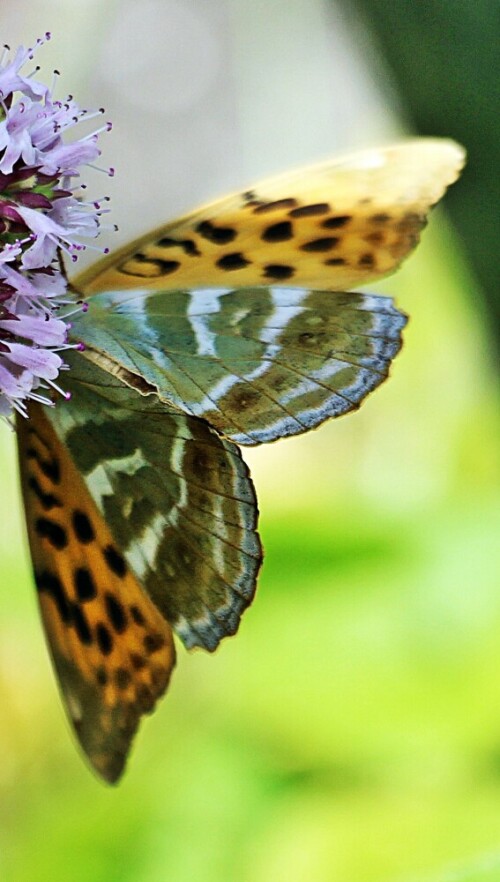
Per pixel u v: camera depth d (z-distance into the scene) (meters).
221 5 0.67
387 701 0.42
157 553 0.36
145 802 0.42
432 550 0.43
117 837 0.42
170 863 0.41
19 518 0.45
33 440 0.36
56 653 0.37
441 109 0.41
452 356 0.52
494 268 0.41
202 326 0.35
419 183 0.36
